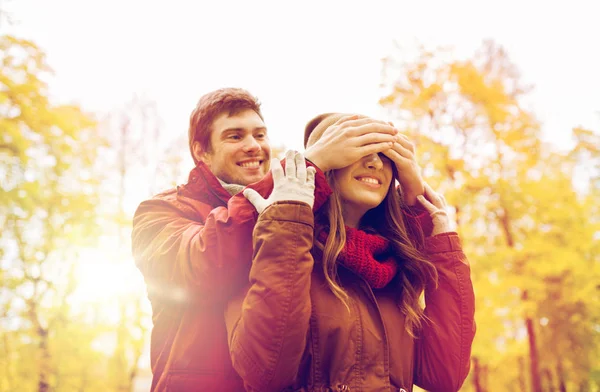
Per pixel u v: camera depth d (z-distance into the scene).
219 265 1.51
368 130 1.68
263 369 1.38
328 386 1.51
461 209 12.73
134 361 14.79
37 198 13.34
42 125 13.44
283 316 1.38
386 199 1.86
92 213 14.35
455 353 1.82
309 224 1.46
